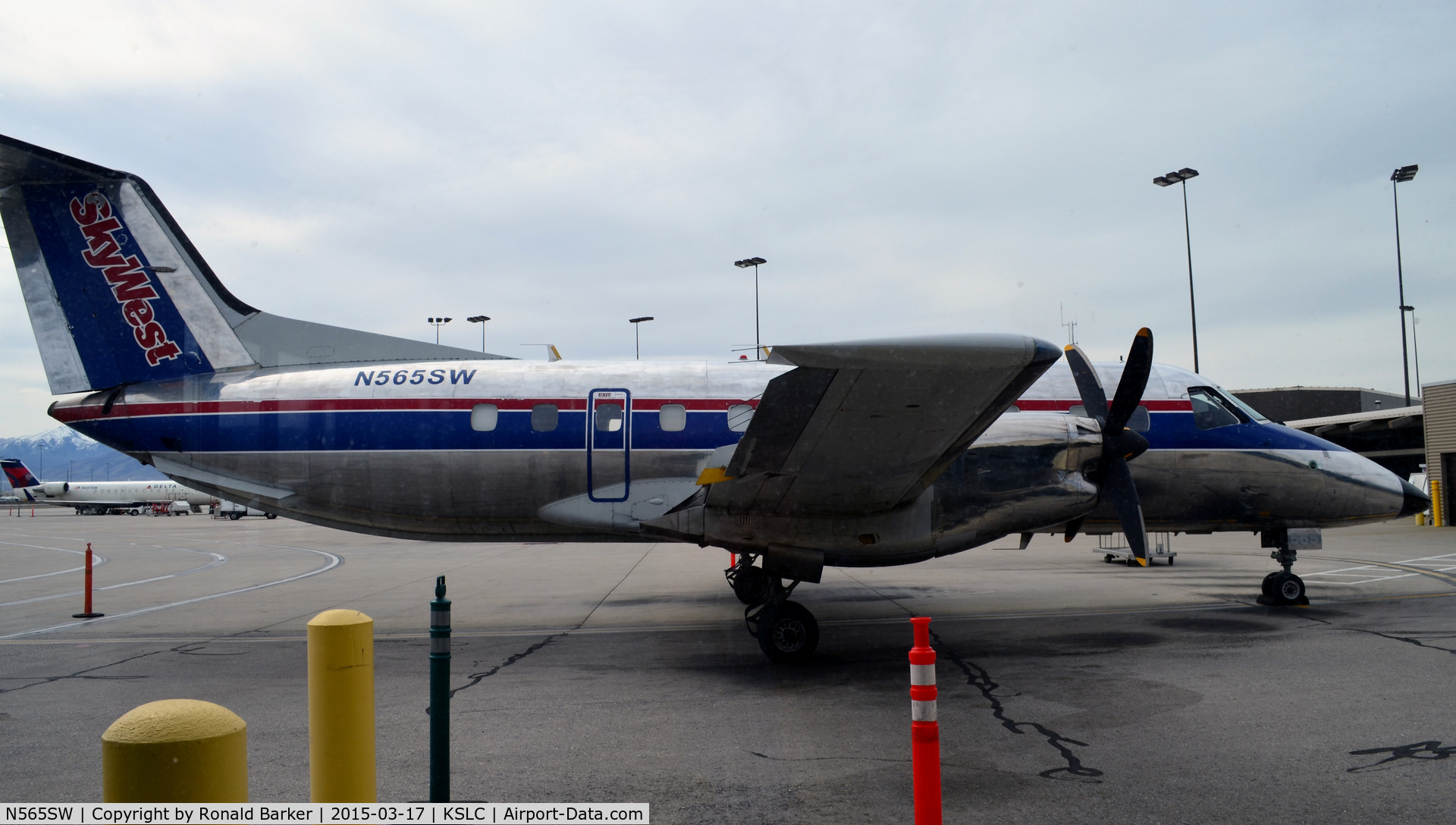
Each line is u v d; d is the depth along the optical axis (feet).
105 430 31.71
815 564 25.96
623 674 23.61
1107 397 32.89
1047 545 69.67
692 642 28.60
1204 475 32.65
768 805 13.56
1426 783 14.12
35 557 74.69
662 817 13.11
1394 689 20.21
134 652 28.02
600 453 30.25
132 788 6.41
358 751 10.36
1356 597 36.17
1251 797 13.57
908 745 16.76
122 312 32.07
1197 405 33.27
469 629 31.99
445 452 30.37
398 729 18.30
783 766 15.52
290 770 15.52
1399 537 72.54
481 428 30.45
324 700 10.29
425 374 31.40
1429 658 23.57
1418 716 17.95
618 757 16.12
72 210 31.91
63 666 25.73
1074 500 25.93
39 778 15.47
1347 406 131.44
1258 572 48.19
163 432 31.48
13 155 30.19
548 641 29.14
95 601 42.50
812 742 17.03
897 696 20.79
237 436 31.19
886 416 20.36
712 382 31.27
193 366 32.07
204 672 24.77
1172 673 22.29
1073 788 14.08
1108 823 12.61
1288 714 18.22
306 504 31.42
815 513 25.80
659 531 26.76
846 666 24.43
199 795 6.50
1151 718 18.13
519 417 30.55
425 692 21.68
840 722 18.47
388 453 30.53
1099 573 48.47
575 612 36.40
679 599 40.50
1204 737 16.74
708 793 14.14
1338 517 33.47
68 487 211.61
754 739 17.22
